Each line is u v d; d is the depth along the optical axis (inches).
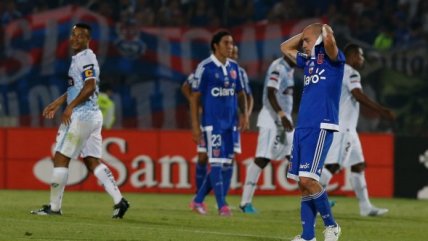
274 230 1435.8
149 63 2829.7
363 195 1838.1
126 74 2815.0
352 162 1815.9
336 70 1153.4
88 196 2172.7
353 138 1790.1
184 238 1232.8
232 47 1673.2
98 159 1505.9
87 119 1472.7
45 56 2807.6
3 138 2367.1
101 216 1526.8
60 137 1480.1
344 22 3021.7
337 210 1980.8
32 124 2775.6
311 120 1149.7
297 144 1165.7
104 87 2795.3
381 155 2468.0
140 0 2965.1
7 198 2017.7
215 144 1664.6
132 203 2005.4
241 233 1352.1
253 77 2827.3
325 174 1774.1
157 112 2817.4
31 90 2790.4
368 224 1631.4
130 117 2805.1
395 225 1633.9
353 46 1760.6
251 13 2992.1
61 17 2827.3
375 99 2842.0
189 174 2400.3
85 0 2928.2
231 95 1672.0
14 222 1352.1
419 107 2827.3
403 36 3031.5
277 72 1790.1
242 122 1729.8
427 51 2883.9
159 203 2032.5
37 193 2220.7
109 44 2827.3
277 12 2999.5
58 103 1499.8
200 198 1734.7
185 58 2839.6
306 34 1167.6
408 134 2802.7
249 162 2399.1
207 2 2994.6
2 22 2829.7
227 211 1670.8
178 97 2824.8
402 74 2866.6
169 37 2839.6
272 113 1829.5
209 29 2854.3
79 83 1466.5
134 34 2829.7
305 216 1174.3
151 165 2393.0
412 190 2463.1
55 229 1277.1
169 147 2399.1
